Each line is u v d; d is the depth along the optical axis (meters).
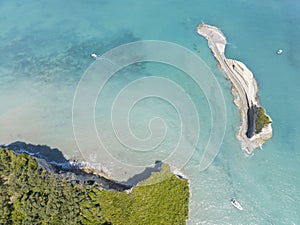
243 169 61.81
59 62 82.62
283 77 78.25
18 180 51.91
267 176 60.88
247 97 73.25
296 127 68.69
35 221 48.66
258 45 86.50
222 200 57.44
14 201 50.94
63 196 51.31
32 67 81.44
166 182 56.19
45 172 54.62
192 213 55.62
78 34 90.88
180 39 87.94
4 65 82.19
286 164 62.75
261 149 65.00
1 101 73.12
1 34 91.25
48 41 89.00
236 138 66.44
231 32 90.19
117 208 51.91
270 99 73.94
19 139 65.94
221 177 60.50
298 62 82.06
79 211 50.72
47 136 66.50
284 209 56.56
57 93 74.75
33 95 74.50
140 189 54.88
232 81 76.31
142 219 51.00
